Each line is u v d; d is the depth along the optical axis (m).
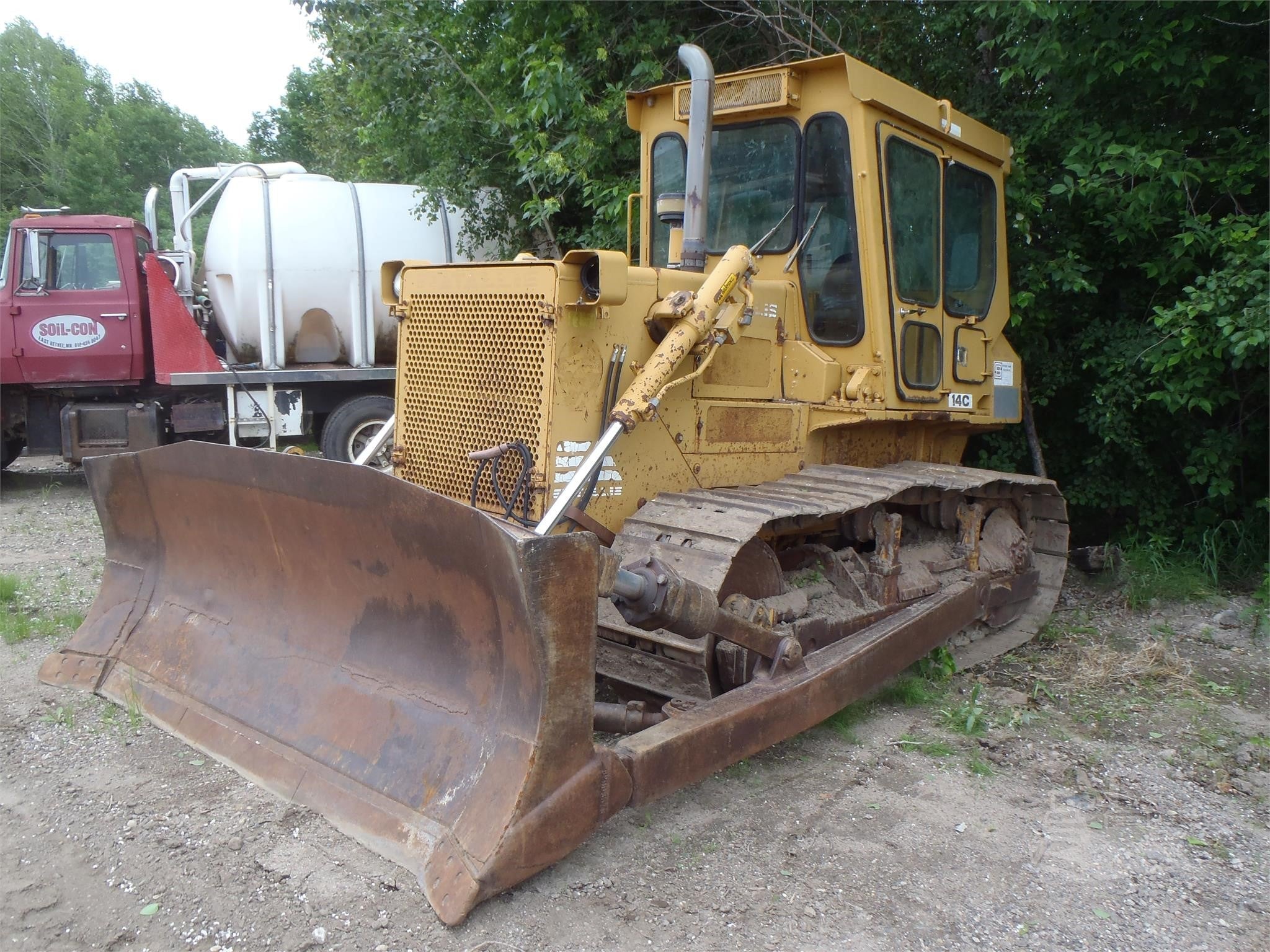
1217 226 6.22
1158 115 6.56
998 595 5.17
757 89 4.52
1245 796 3.68
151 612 4.11
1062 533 5.84
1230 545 6.99
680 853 3.07
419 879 2.67
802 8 7.78
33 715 3.83
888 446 5.15
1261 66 6.08
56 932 2.56
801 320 4.60
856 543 4.64
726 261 3.82
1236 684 4.91
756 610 3.68
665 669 3.58
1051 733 4.22
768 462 4.32
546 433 3.46
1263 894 2.99
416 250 9.60
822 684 3.63
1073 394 7.42
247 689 3.52
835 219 4.46
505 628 2.76
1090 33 6.10
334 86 13.24
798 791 3.55
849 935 2.68
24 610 5.42
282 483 3.32
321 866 2.83
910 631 4.21
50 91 38.62
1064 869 3.09
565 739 2.69
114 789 3.26
